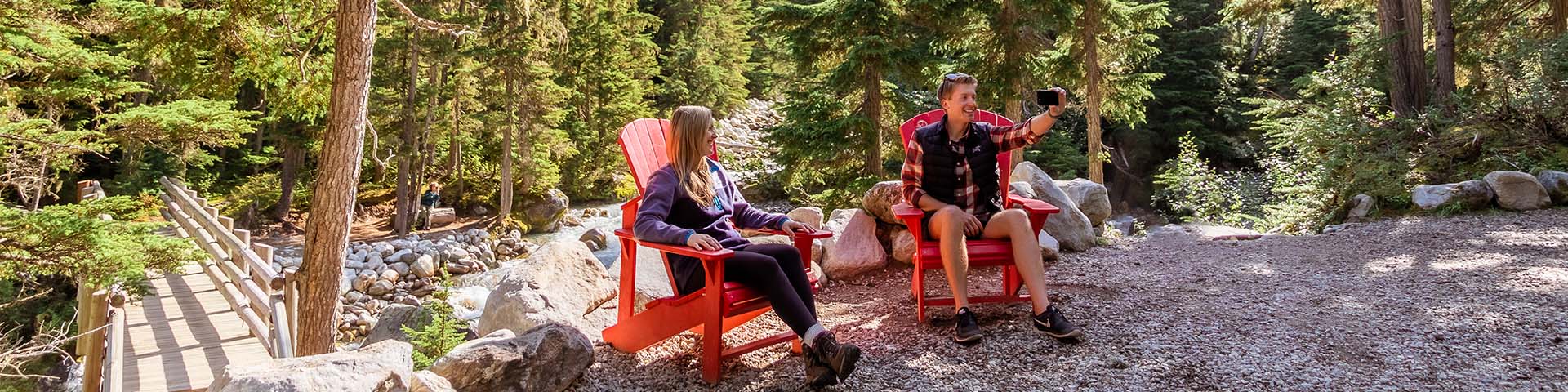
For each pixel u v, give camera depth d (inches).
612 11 893.8
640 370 109.7
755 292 105.3
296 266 529.3
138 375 196.1
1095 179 446.3
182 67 206.4
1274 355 107.5
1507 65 337.4
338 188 177.0
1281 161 458.6
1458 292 141.7
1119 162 806.5
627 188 853.8
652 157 123.1
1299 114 415.2
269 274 202.7
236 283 246.4
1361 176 287.0
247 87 692.1
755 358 113.0
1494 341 110.7
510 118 662.5
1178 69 810.8
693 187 106.6
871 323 132.0
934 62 382.0
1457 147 325.7
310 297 179.6
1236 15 529.3
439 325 141.6
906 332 125.0
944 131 128.1
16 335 322.3
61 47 267.1
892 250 184.7
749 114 1264.8
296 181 730.2
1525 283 147.9
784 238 183.5
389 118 622.5
